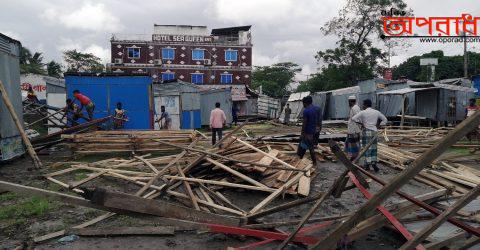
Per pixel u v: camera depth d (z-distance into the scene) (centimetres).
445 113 2303
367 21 4256
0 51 923
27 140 890
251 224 463
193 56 4719
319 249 282
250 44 4806
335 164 966
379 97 2881
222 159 736
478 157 1023
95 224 501
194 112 2539
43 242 440
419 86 2431
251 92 4203
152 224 502
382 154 1012
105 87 1814
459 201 274
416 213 478
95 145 1040
